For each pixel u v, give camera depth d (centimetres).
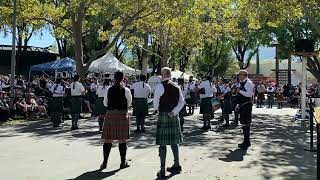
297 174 793
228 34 4084
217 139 1265
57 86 1550
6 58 4225
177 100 766
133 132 1409
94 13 2306
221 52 5450
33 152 997
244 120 1121
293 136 1366
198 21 3372
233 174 780
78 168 816
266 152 1039
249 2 2086
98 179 726
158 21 2570
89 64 2253
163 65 3166
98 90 1414
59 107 1549
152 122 1761
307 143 1204
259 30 3412
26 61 4284
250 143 1183
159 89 762
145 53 3297
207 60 5528
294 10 2084
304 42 1780
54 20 2328
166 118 760
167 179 731
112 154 972
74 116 1473
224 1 2908
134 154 982
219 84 1909
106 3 2148
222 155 988
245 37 3719
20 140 1197
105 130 817
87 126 1573
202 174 776
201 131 1470
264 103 3734
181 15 2377
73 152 999
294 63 5856
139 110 1402
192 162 895
